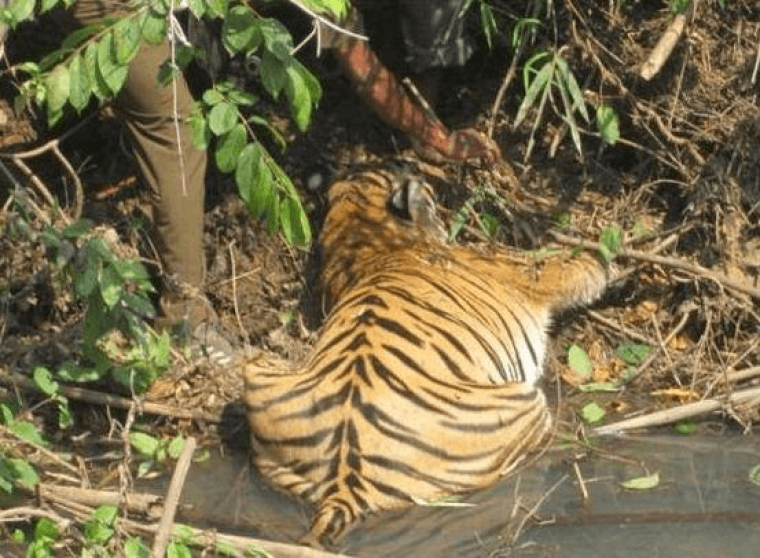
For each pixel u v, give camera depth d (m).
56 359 10.95
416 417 9.60
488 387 9.81
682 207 12.30
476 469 9.65
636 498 9.61
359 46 11.55
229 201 12.31
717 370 11.20
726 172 12.07
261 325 11.77
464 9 11.60
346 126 12.85
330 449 9.55
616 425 10.51
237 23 8.09
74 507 8.96
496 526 9.27
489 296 11.00
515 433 9.80
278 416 9.75
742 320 11.65
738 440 10.41
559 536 9.13
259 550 8.58
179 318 11.11
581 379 11.43
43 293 11.41
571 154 12.63
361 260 11.53
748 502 9.55
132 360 10.59
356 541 9.09
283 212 8.64
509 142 12.70
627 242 12.03
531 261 11.59
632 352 11.55
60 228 11.36
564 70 11.27
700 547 8.98
